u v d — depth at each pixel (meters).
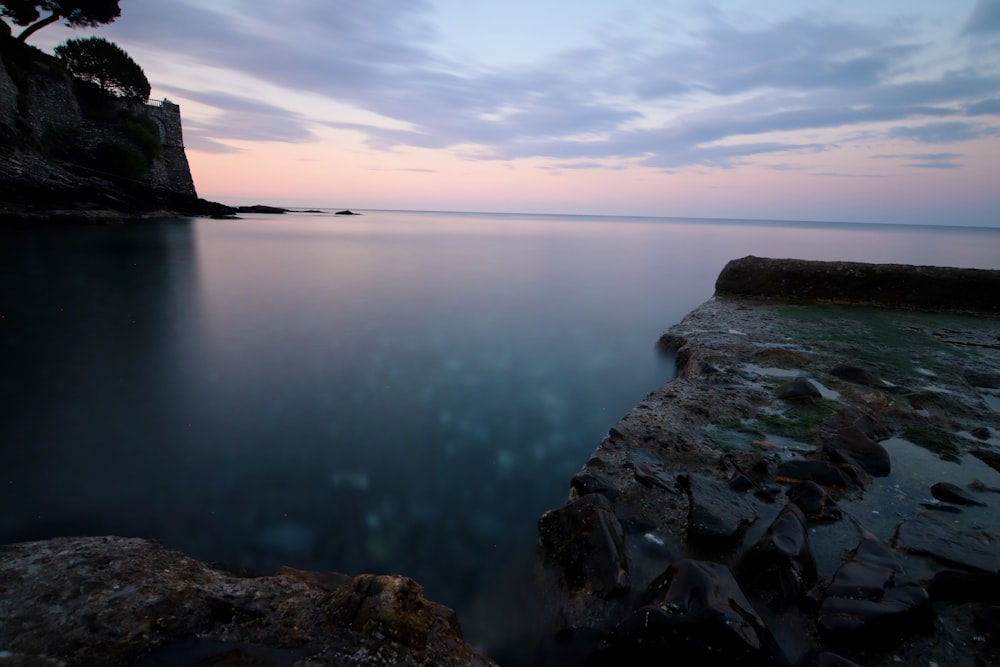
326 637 1.91
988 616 2.05
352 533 3.27
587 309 11.50
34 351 7.10
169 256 18.88
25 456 4.21
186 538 3.21
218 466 4.11
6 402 5.31
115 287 12.25
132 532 3.26
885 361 5.78
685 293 14.16
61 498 3.62
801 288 10.07
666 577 2.17
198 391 5.77
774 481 3.20
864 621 1.99
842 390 4.76
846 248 33.38
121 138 39.72
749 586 2.32
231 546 3.13
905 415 4.23
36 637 1.79
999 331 7.41
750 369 5.43
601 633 2.17
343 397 5.70
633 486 3.13
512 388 6.09
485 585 2.74
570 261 23.20
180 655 1.78
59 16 38.88
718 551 2.58
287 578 2.38
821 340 6.77
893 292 9.41
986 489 3.12
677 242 41.72
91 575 2.14
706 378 5.11
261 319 9.55
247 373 6.44
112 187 35.22
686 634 1.88
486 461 4.28
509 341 8.42
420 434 4.78
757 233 74.62
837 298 9.76
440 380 6.34
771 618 2.14
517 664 2.20
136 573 2.19
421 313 10.59
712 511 2.76
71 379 6.05
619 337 8.84
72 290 11.55
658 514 2.88
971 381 5.14
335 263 19.61
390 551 3.09
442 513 3.51
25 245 19.00
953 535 2.63
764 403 4.43
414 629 1.97
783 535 2.44
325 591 2.36
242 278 14.70
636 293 14.03
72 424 4.84
